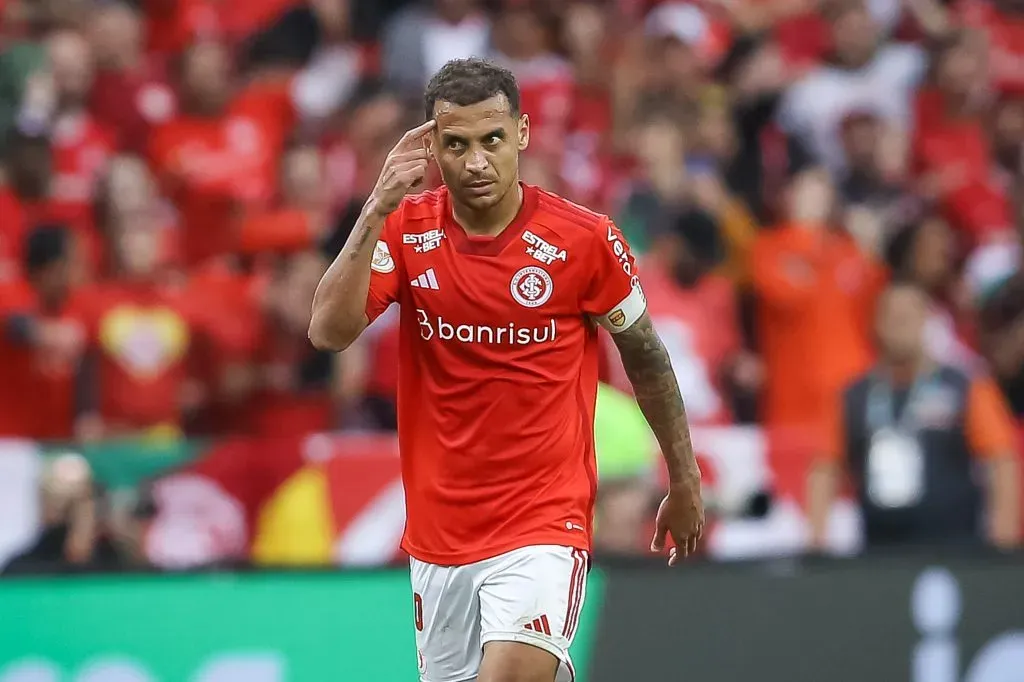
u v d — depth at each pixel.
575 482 14.55
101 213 29.50
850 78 37.72
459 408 14.45
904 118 37.88
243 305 28.31
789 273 31.00
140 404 27.05
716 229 31.95
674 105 34.94
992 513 25.92
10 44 34.22
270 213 31.11
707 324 29.70
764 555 21.55
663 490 23.58
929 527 25.61
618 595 20.69
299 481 23.36
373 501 23.48
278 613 20.27
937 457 25.94
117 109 33.34
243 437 27.62
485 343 14.33
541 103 34.78
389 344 27.88
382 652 20.31
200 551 23.00
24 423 26.86
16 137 30.16
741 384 29.77
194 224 32.22
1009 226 35.94
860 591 20.97
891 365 26.34
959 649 21.03
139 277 28.06
